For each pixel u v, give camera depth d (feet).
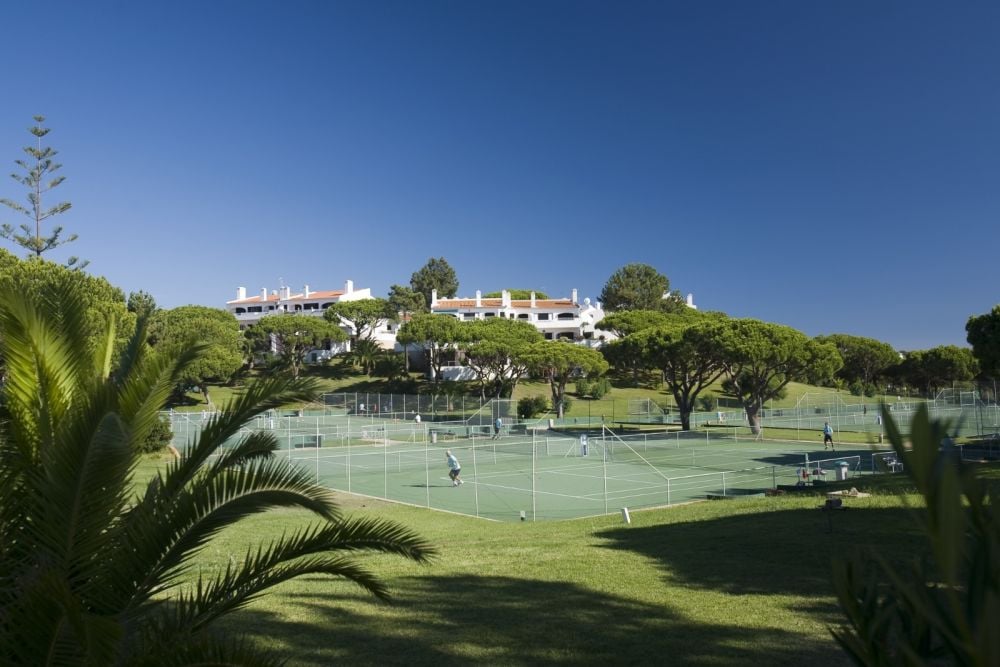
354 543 20.04
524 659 25.23
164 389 19.38
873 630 8.37
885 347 281.95
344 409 209.87
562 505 80.53
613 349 185.26
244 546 52.03
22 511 17.84
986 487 6.93
